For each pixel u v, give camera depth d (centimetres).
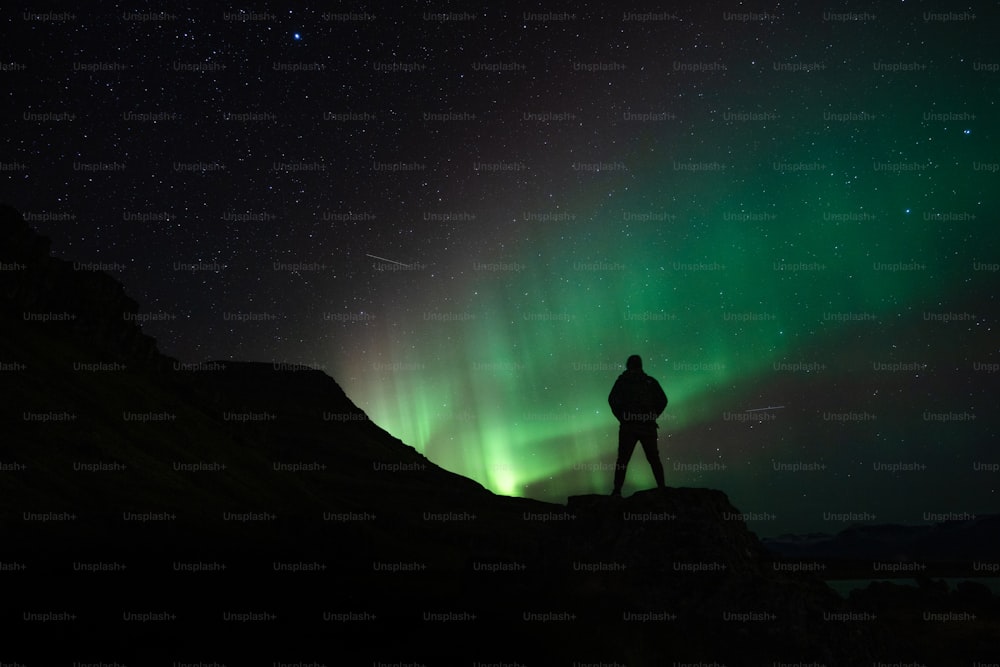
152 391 2183
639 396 1534
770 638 1348
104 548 1247
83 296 2239
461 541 2478
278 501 2095
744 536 1522
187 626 1031
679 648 1281
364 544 1988
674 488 1507
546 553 1491
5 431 1484
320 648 1035
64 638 917
